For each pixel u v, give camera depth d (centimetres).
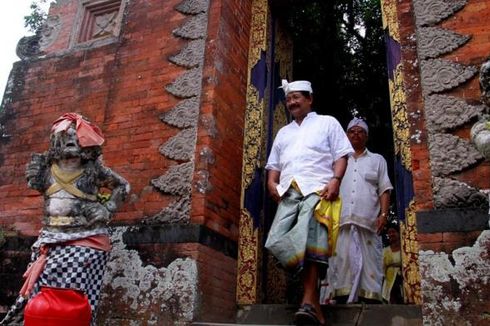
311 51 1015
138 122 570
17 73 693
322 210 413
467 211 404
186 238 482
